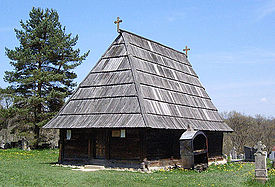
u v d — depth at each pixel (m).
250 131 75.88
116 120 20.25
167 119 21.88
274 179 16.34
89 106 22.41
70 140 23.16
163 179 16.22
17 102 41.53
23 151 37.19
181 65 31.39
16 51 40.50
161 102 23.02
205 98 31.09
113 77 23.36
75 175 16.69
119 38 25.92
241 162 31.77
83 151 22.47
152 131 20.86
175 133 23.25
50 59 42.53
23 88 41.78
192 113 26.19
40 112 42.06
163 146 21.86
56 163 24.14
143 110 20.20
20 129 42.97
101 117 21.08
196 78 32.72
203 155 22.77
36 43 42.38
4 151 36.19
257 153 16.62
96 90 23.25
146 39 28.20
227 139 76.50
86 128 21.09
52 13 44.91
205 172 20.56
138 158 20.05
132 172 19.19
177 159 22.97
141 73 23.55
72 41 44.12
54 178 15.45
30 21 43.72
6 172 16.88
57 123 22.23
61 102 42.00
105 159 21.11
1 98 54.31
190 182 15.50
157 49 28.89
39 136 42.91
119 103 21.41
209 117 28.64
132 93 21.53
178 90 26.88
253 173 20.38
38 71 40.59
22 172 17.17
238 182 16.16
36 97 39.69
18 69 41.53
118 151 20.91
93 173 17.73
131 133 20.56
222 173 20.27
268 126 77.38
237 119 74.94
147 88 22.78
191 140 20.53
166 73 27.09
